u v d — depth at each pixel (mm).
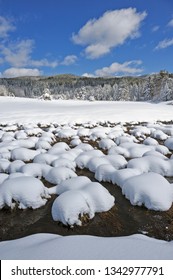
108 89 95062
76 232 5105
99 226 5320
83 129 17047
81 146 11867
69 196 5523
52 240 3760
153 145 12484
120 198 6625
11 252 3543
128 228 5320
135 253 3346
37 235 4152
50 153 10430
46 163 9172
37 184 6352
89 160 9148
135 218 5695
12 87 126812
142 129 17672
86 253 3355
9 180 6379
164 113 31156
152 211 5906
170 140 13242
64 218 5227
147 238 4086
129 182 6586
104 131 17188
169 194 6121
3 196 6008
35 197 6074
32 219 5645
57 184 7453
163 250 3398
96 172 8062
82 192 5848
